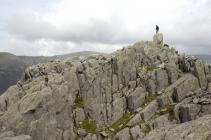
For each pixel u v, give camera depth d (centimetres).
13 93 9000
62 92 8975
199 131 4853
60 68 9975
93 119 9400
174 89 9838
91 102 9562
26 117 8150
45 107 8444
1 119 8150
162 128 5775
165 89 10081
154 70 10375
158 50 11025
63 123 8806
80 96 9625
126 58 10438
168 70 10388
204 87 10031
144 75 10350
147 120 9244
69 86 9381
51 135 8438
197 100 9188
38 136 8188
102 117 9544
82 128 9062
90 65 10019
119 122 9475
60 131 8675
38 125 8212
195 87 9956
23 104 8344
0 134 7738
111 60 10331
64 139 8638
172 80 10262
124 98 9881
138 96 9862
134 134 8819
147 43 11219
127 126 9162
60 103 8838
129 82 10225
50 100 8581
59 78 9288
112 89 9981
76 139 8806
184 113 8944
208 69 10425
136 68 10538
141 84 10181
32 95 8500
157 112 9462
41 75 9675
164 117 9075
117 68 10212
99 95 9719
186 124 5469
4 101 8825
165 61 10825
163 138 5334
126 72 10288
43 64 10181
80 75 9762
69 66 10056
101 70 10006
